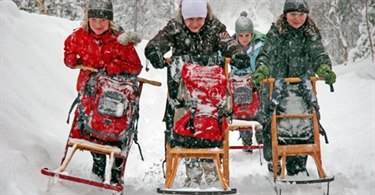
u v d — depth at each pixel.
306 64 5.24
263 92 5.31
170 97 4.67
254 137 7.12
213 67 4.46
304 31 5.21
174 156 4.43
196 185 5.14
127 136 4.54
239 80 7.69
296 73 5.24
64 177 4.04
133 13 31.73
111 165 4.25
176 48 4.92
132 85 4.64
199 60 4.61
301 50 5.22
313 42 5.18
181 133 4.36
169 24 4.91
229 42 4.89
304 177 5.10
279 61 5.25
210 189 4.04
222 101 4.38
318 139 4.79
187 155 4.33
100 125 4.44
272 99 4.88
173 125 4.53
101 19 4.60
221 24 5.00
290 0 5.11
